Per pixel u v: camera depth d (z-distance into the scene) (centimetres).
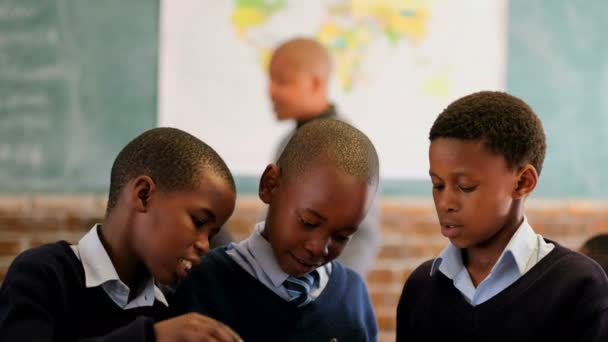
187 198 144
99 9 363
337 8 377
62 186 363
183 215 144
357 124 380
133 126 366
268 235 161
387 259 384
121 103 365
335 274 171
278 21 372
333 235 151
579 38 399
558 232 397
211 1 367
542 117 396
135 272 150
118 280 146
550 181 398
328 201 148
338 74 378
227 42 369
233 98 370
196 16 367
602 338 143
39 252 144
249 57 371
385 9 380
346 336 165
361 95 379
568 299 147
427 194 386
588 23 400
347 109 379
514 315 149
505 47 391
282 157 159
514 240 151
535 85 395
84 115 364
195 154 148
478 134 145
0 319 135
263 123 372
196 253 146
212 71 368
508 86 393
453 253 159
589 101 400
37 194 361
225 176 149
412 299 165
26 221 360
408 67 383
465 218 146
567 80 398
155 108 367
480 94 154
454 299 157
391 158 382
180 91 367
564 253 153
